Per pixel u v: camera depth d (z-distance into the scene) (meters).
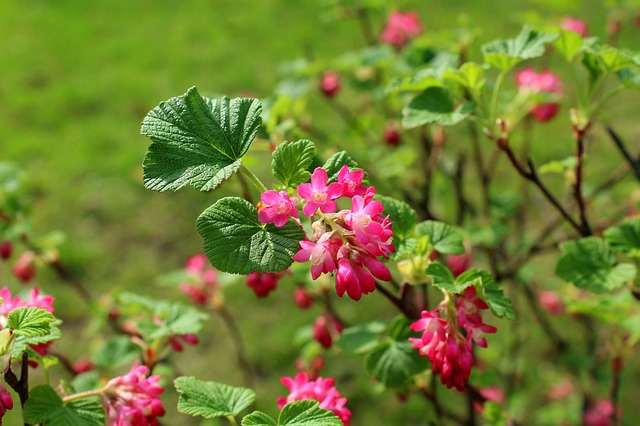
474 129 3.47
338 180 1.55
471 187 5.60
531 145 6.50
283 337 5.28
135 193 6.71
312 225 1.54
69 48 9.13
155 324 2.38
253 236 1.52
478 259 3.92
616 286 2.17
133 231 6.32
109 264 6.01
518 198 3.46
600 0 8.38
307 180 1.62
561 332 4.92
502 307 1.71
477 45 3.43
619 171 3.27
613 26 3.85
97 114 7.82
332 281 2.97
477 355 3.48
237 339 3.54
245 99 1.65
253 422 1.61
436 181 3.98
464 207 3.50
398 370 2.20
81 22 9.77
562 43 2.25
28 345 1.80
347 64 3.60
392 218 1.92
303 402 1.67
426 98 2.23
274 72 8.38
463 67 2.10
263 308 5.55
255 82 8.30
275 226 1.54
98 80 8.41
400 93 3.39
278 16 9.62
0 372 1.58
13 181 3.11
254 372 5.07
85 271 5.93
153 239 6.25
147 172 1.55
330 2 3.95
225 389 1.90
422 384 2.71
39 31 9.54
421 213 3.43
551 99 3.05
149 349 2.43
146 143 7.34
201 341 5.30
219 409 1.82
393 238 1.88
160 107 1.62
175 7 10.15
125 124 7.64
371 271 1.48
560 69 6.84
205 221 1.53
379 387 2.88
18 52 9.02
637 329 2.60
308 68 3.54
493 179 5.73
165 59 8.84
